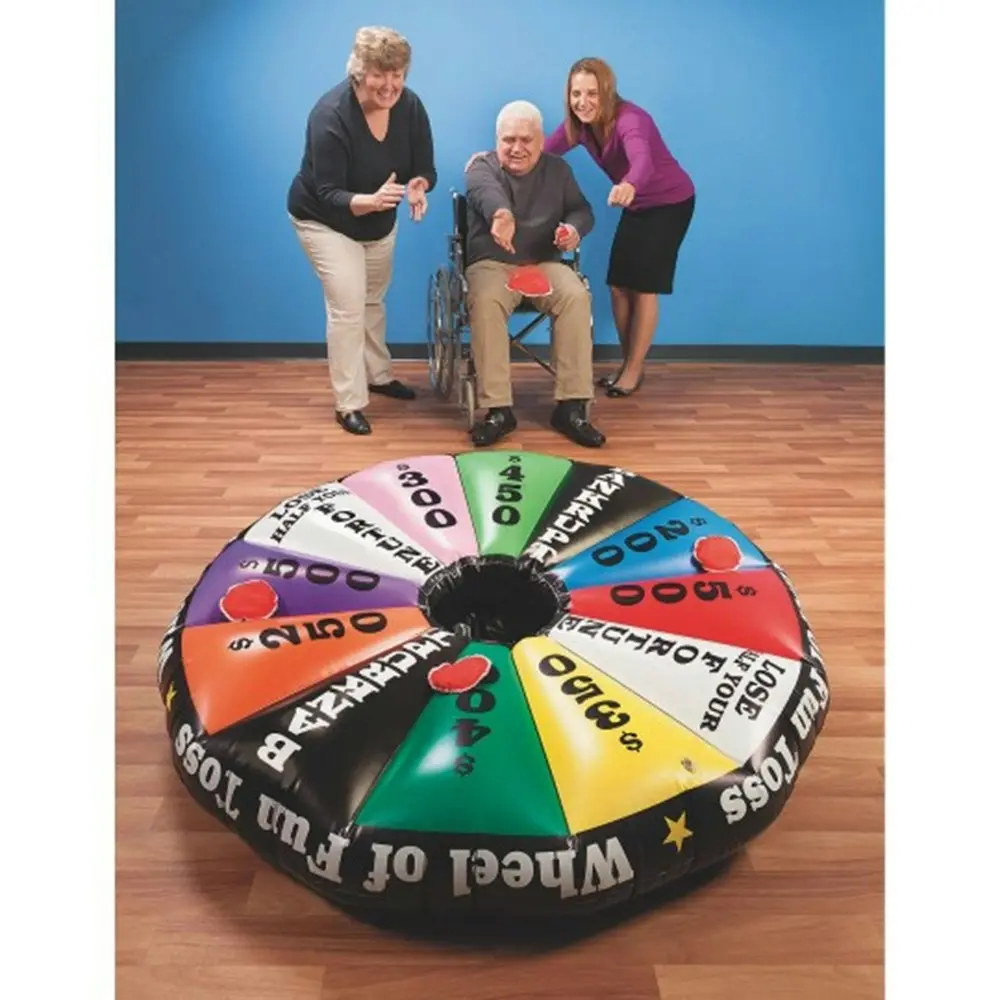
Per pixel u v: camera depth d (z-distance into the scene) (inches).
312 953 55.6
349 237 134.3
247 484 121.4
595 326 185.3
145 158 174.7
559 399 138.3
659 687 61.5
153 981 53.8
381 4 166.9
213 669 63.7
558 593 71.5
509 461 85.4
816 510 115.9
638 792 54.9
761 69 171.2
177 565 99.9
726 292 183.6
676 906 58.8
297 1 166.6
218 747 59.1
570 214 139.2
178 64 169.6
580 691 60.7
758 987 53.8
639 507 79.7
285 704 60.6
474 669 60.6
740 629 66.7
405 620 67.6
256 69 170.1
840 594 95.8
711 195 177.9
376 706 59.4
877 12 168.4
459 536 76.5
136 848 63.0
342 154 127.0
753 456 134.0
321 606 68.7
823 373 180.1
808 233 180.5
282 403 155.9
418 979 54.0
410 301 181.9
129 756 71.7
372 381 158.7
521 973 54.4
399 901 53.7
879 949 56.1
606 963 55.0
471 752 56.2
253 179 175.9
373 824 53.7
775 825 65.6
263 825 56.4
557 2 167.2
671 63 170.7
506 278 134.8
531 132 132.8
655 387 169.0
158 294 182.2
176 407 153.2
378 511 78.8
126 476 123.4
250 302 182.7
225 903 58.9
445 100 171.9
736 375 177.6
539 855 52.4
